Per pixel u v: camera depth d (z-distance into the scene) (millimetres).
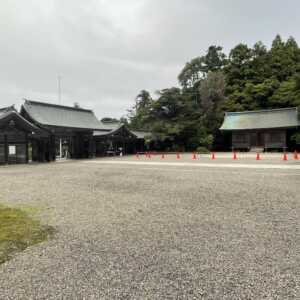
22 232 4699
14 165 20531
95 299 2740
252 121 39500
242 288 2898
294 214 5777
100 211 6188
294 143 37938
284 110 38844
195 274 3209
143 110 51344
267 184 9461
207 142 40531
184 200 7227
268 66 48719
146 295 2795
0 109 24000
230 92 48969
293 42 53781
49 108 27828
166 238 4418
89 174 13281
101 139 35500
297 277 3107
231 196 7645
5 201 7285
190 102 43875
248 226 5004
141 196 7801
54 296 2801
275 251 3838
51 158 25203
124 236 4539
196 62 55812
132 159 26344
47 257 3734
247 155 30031
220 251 3865
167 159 25156
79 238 4461
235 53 52094
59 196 7902
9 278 3180
